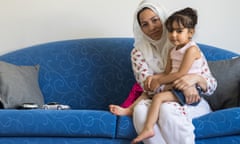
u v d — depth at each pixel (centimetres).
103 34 250
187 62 179
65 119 169
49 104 213
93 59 237
